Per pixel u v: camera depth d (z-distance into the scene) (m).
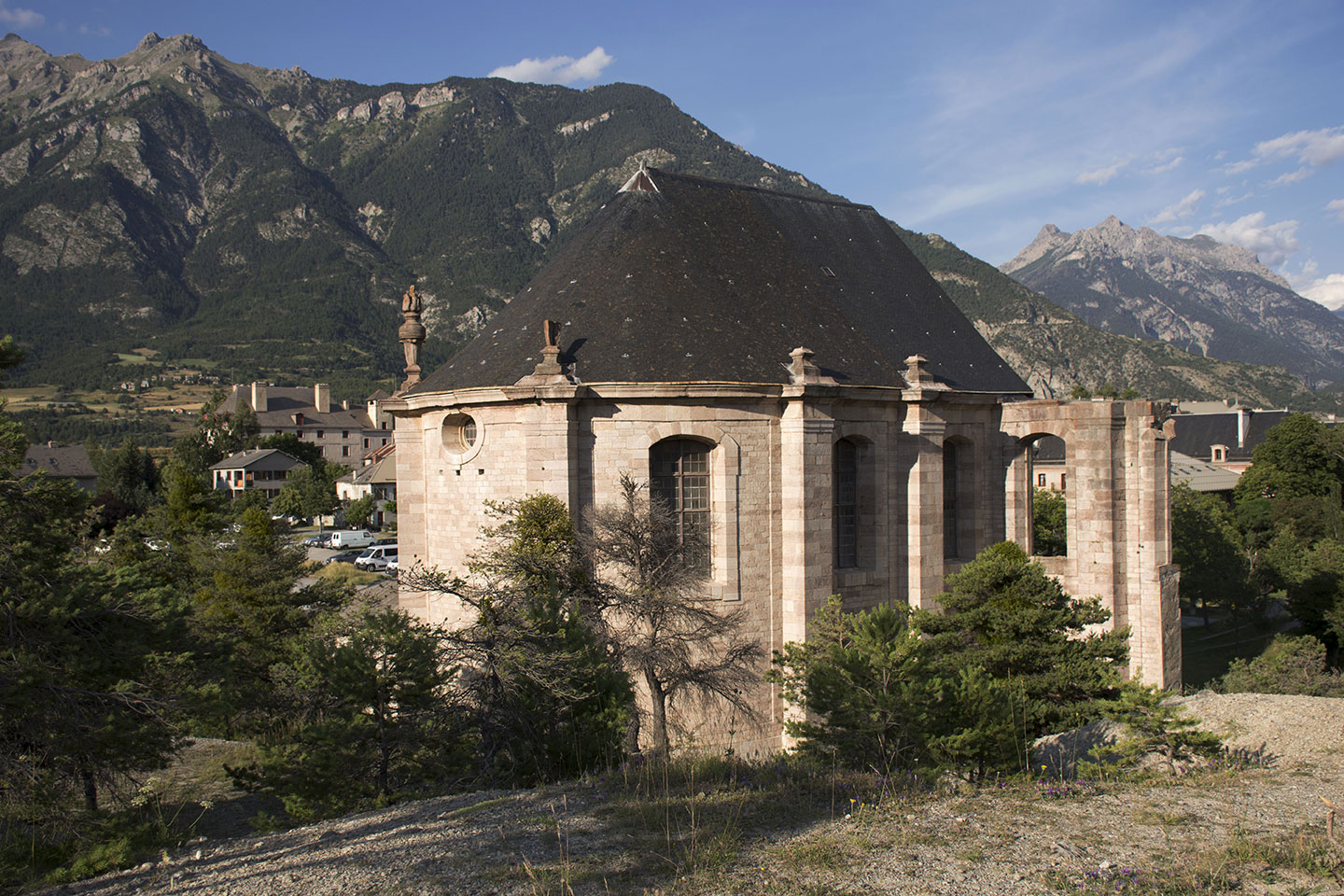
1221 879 11.26
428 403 32.25
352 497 129.88
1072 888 11.16
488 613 21.97
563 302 31.86
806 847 12.56
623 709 21.33
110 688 22.05
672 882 11.40
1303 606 56.88
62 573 22.84
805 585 29.62
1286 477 90.88
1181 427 134.25
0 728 19.05
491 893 11.11
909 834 13.30
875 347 34.94
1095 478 36.59
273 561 41.31
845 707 18.95
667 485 30.03
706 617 25.92
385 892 11.27
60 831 18.02
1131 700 18.73
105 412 193.25
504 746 20.61
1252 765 18.19
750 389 28.95
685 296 31.62
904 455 33.53
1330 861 11.83
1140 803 15.16
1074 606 26.61
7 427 22.81
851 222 41.69
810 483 29.81
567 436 28.14
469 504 31.53
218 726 29.52
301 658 23.80
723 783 16.88
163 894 11.89
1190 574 57.91
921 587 33.38
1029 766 19.56
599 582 26.00
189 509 46.81
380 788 20.11
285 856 13.27
